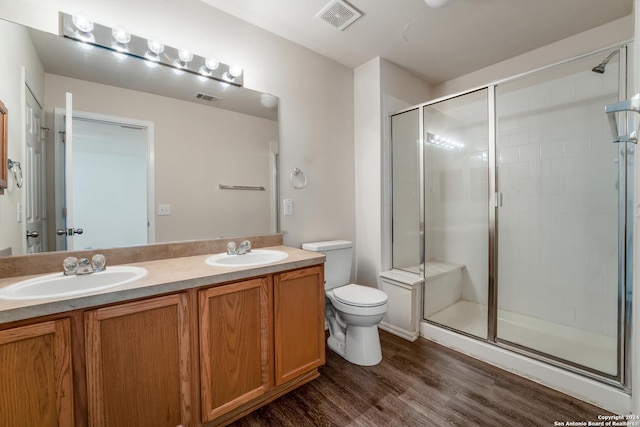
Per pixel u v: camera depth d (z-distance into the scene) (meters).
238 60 1.89
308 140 2.29
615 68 1.88
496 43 2.24
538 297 2.30
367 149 2.56
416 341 2.20
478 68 2.65
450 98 2.29
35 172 1.28
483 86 2.11
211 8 1.77
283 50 2.12
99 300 0.97
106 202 1.45
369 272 2.57
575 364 1.61
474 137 2.53
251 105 1.97
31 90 1.27
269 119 2.06
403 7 1.80
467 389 1.59
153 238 1.58
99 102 1.44
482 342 1.93
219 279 1.25
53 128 1.33
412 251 2.58
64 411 0.92
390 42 2.21
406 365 1.84
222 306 1.27
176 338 1.15
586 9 1.86
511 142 2.42
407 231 2.59
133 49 1.51
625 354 1.42
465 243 2.62
